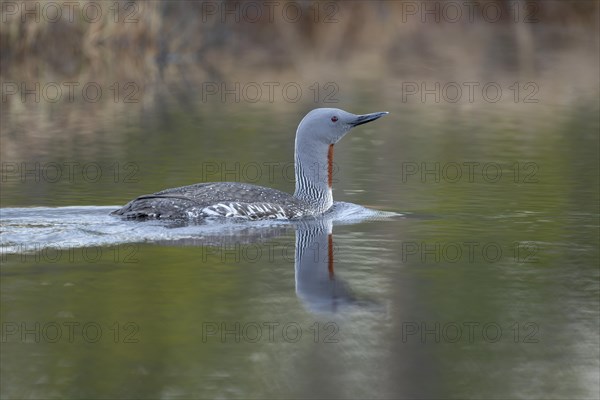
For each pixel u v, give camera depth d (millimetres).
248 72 31109
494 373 9094
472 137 21625
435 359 9391
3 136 21328
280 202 14344
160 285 11289
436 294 11055
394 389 8734
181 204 13648
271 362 9289
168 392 8656
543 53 34969
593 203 15523
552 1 41312
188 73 30938
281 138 21109
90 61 32188
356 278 11625
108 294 10938
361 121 14727
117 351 9547
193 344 9703
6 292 10930
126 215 13867
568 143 20781
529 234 13648
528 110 25297
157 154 19344
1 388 8711
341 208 15164
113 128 22359
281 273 11805
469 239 13375
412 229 13938
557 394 8680
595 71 31312
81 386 8766
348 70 31719
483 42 37688
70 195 15766
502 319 10320
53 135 21469
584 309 10578
